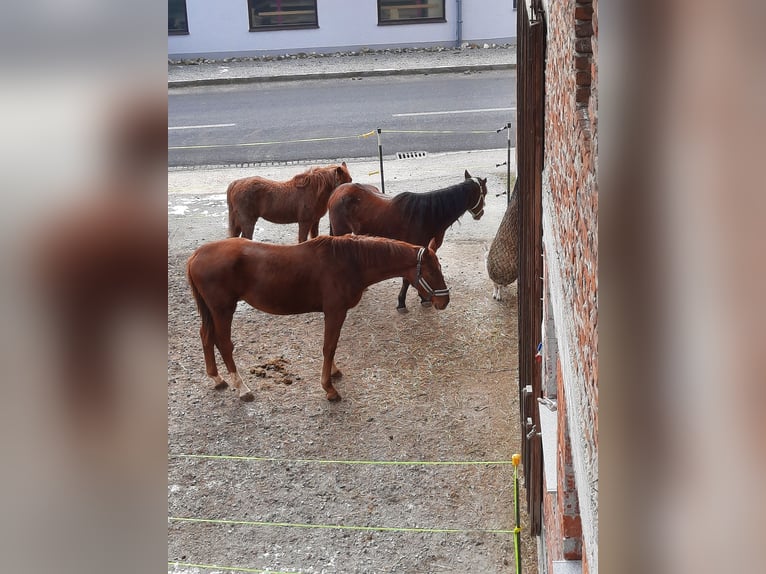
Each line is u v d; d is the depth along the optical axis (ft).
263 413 29.45
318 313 36.19
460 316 35.04
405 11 71.61
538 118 19.43
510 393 29.81
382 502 24.91
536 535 22.68
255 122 61.11
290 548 23.32
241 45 72.38
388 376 31.27
